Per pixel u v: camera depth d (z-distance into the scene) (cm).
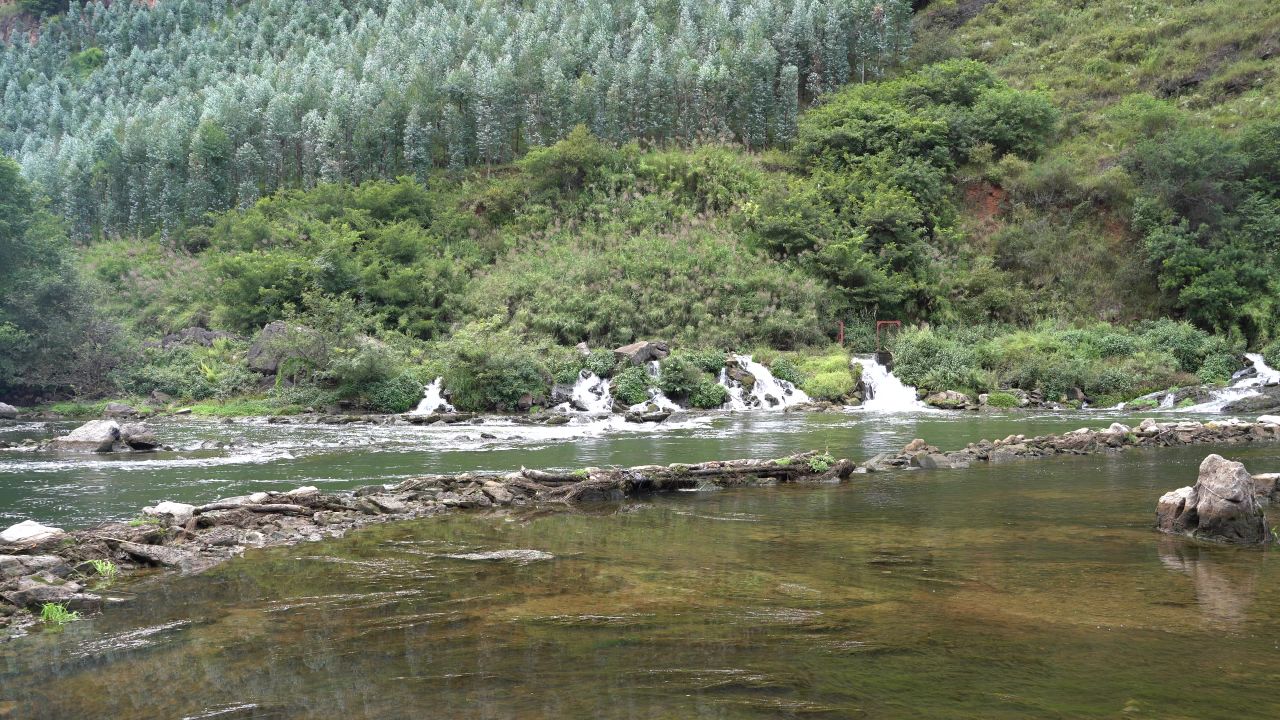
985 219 5381
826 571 754
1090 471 1534
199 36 10056
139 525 924
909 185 5288
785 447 1992
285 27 9619
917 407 3572
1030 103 5838
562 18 7975
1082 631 559
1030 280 4831
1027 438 1944
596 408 3278
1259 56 6316
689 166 5359
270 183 6241
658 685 457
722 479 1385
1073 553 832
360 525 1025
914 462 1648
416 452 1889
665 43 7194
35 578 709
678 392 3438
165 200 5803
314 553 857
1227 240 4484
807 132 5859
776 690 447
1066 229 5016
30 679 486
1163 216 4678
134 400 3312
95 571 770
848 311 4566
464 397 3145
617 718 407
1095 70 6850
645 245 4500
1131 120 5844
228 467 1619
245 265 3981
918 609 618
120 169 6219
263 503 1053
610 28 7688
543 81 6269
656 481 1327
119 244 5703
